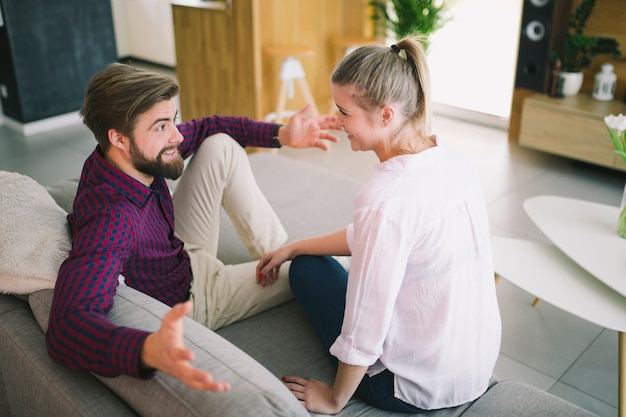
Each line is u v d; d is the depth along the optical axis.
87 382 1.23
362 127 1.31
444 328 1.31
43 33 4.68
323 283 1.61
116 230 1.27
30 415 1.36
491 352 1.41
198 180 1.86
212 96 4.48
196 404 1.07
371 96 1.27
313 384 1.46
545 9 3.88
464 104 4.80
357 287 1.26
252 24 3.98
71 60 4.89
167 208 1.60
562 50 4.10
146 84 1.35
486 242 1.34
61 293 1.18
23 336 1.35
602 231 2.18
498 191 3.61
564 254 2.15
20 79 4.62
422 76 1.30
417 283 1.30
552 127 3.86
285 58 4.24
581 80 3.96
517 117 4.24
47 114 4.84
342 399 1.37
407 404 1.40
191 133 1.87
